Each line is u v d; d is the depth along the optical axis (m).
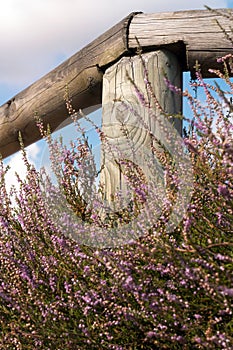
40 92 4.41
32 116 4.56
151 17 3.55
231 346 1.96
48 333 2.31
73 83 4.04
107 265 2.21
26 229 2.79
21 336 2.45
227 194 2.09
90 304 2.35
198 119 2.28
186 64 3.53
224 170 2.21
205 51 3.36
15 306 2.44
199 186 2.35
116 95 3.46
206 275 2.01
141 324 2.15
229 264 2.08
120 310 2.18
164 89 3.36
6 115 4.80
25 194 3.00
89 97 4.01
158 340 2.19
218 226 2.33
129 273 2.21
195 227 2.28
